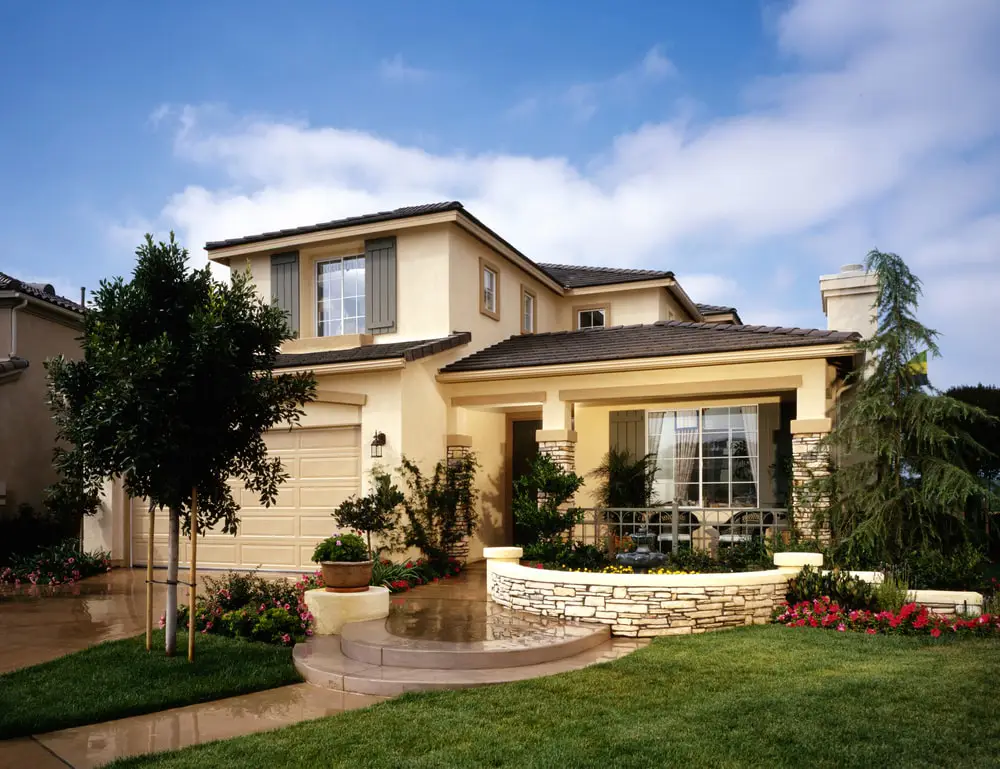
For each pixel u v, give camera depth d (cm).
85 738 615
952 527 1141
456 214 1544
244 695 740
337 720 637
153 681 751
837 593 1028
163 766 542
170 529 849
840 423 1206
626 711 633
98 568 1562
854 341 1231
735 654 821
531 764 525
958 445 1198
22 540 1642
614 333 1653
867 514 1149
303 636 934
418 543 1420
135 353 721
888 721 589
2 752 586
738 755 531
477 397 1537
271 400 849
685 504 1509
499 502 1764
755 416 1472
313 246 1705
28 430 1838
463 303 1623
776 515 1291
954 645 852
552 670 781
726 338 1409
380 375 1427
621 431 1583
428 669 786
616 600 970
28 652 883
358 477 1434
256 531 1510
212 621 953
